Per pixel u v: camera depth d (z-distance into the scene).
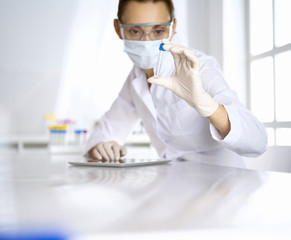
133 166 1.05
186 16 4.19
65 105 4.57
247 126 1.09
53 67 4.56
